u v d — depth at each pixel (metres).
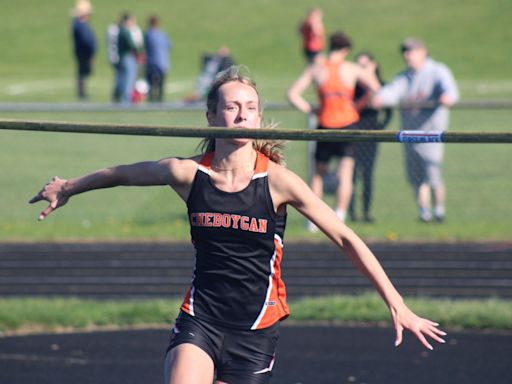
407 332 14.39
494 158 28.66
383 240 20.45
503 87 47.88
